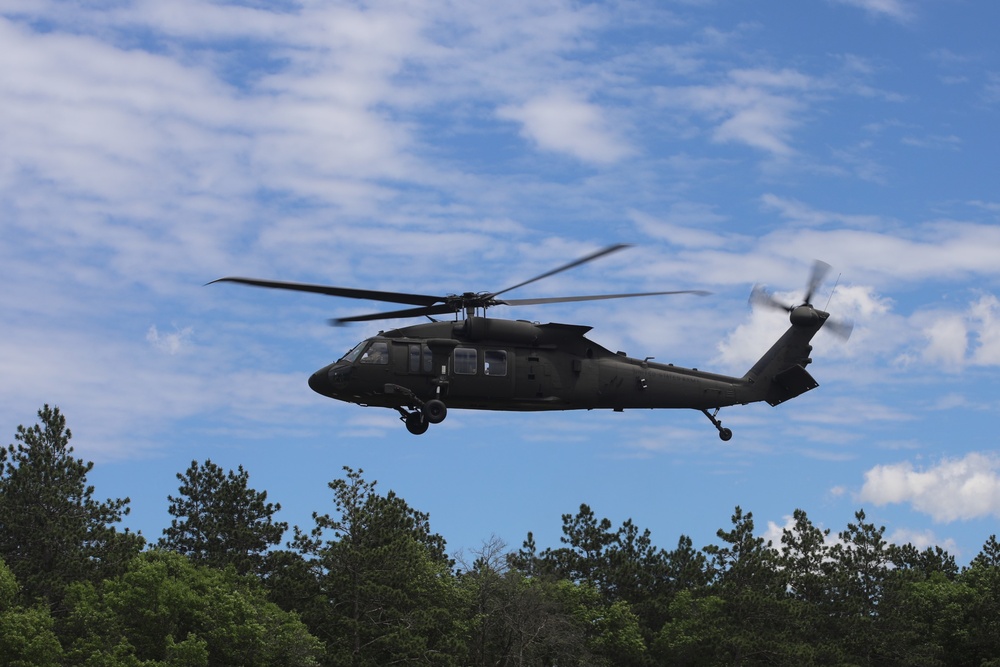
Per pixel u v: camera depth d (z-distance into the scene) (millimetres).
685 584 74750
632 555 77688
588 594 70750
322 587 64375
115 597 54781
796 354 44969
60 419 65938
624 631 67562
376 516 65562
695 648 67188
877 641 67125
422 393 37844
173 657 52375
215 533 68938
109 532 63969
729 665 65625
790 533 73750
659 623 72250
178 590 55312
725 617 67062
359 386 37594
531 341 39031
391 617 62281
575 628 66125
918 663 66812
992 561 81875
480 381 38125
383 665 59656
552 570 75250
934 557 85875
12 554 62781
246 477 71750
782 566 72000
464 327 38375
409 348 37812
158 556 59219
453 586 64500
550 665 66750
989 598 69625
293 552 67438
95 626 54000
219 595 56344
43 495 62719
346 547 62969
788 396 45000
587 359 39812
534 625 63906
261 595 60188
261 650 55219
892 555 71625
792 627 67188
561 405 39375
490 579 65688
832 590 69938
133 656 51344
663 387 41250
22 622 51281
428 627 61375
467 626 63688
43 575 59188
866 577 71312
